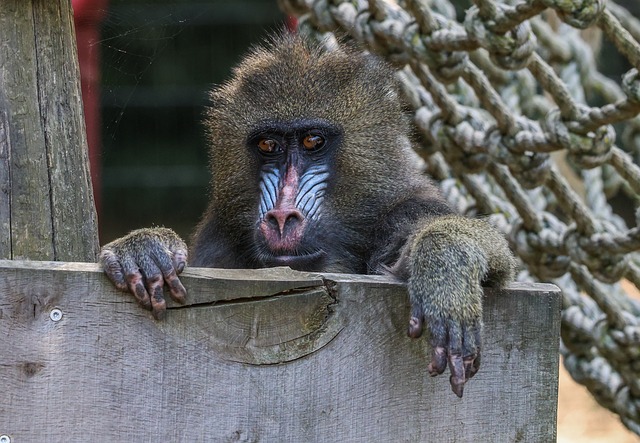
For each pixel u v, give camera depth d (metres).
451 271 7.23
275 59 10.27
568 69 15.27
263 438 6.44
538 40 15.09
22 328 6.21
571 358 13.43
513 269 8.16
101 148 14.48
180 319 6.41
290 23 16.45
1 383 6.17
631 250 11.31
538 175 11.32
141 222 22.95
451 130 11.88
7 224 7.84
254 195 10.06
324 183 9.84
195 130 21.75
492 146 11.41
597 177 14.83
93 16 12.49
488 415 6.82
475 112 12.09
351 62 10.24
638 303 14.07
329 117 9.86
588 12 9.55
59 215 8.03
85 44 12.38
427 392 6.74
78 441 6.27
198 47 20.84
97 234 8.46
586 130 10.52
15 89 7.89
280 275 6.59
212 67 21.02
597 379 13.28
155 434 6.35
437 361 6.69
